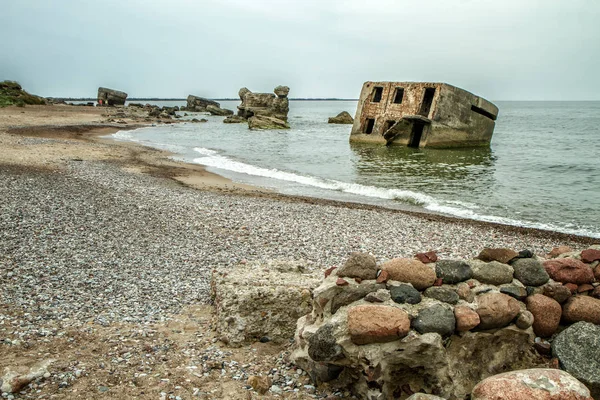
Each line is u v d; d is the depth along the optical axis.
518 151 40.28
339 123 83.75
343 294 4.96
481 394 3.77
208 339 6.11
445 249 11.83
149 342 5.88
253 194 19.34
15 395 4.40
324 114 131.50
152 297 7.59
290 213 15.28
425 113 44.19
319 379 4.85
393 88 44.31
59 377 4.78
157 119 75.19
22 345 5.46
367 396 4.48
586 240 13.54
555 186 23.61
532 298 4.89
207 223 13.09
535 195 21.27
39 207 12.76
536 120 85.19
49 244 9.80
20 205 12.76
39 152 25.72
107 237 10.79
